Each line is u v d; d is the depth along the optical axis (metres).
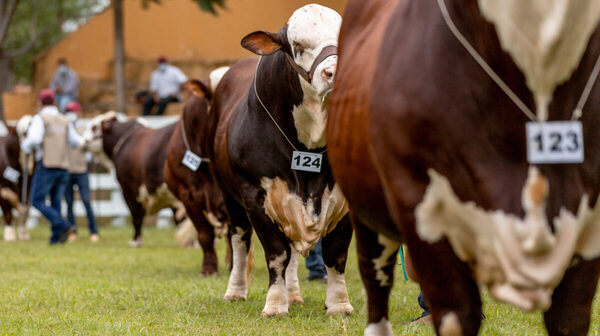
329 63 7.73
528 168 4.26
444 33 4.48
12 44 50.81
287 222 8.85
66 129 20.39
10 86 49.88
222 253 18.00
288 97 8.48
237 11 29.86
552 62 4.11
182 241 17.61
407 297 10.65
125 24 33.03
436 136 4.41
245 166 9.00
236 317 9.32
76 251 18.61
